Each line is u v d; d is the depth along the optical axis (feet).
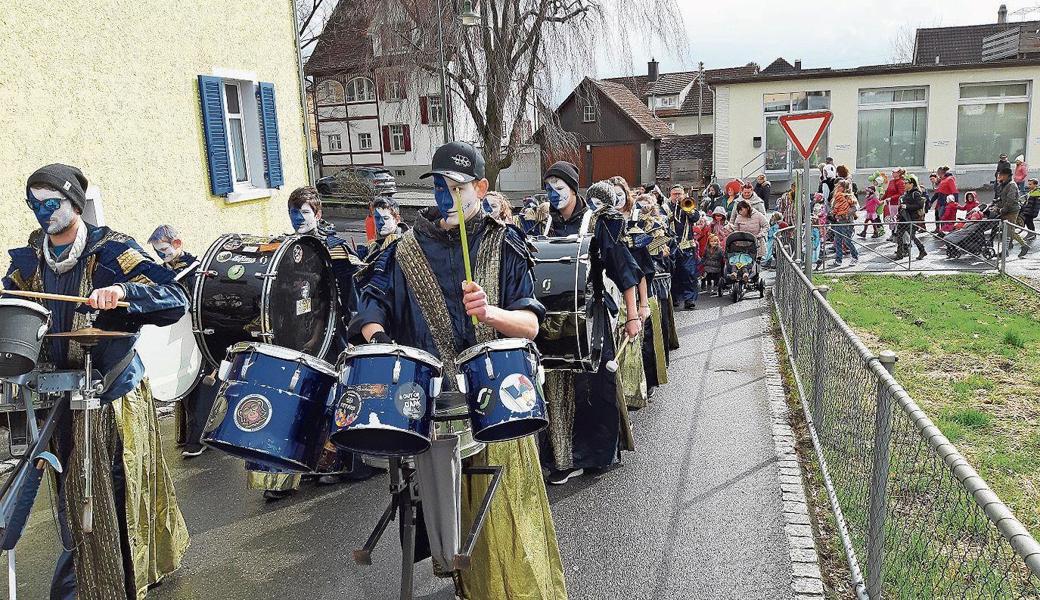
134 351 12.03
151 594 13.50
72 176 11.39
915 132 94.63
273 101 38.42
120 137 29.04
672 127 171.63
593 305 16.53
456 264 10.25
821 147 96.43
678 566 13.76
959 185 94.99
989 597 9.53
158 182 31.09
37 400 11.66
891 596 11.36
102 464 11.47
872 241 57.36
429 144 141.08
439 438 9.89
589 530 15.24
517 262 10.32
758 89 96.37
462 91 81.35
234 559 14.70
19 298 10.69
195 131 33.32
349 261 17.93
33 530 16.20
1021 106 92.02
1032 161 92.79
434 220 10.53
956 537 9.30
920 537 10.21
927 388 23.73
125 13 29.30
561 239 15.42
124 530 11.91
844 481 14.93
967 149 94.58
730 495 16.62
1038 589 9.82
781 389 24.45
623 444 18.74
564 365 14.51
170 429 22.75
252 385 9.55
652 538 14.84
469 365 9.29
